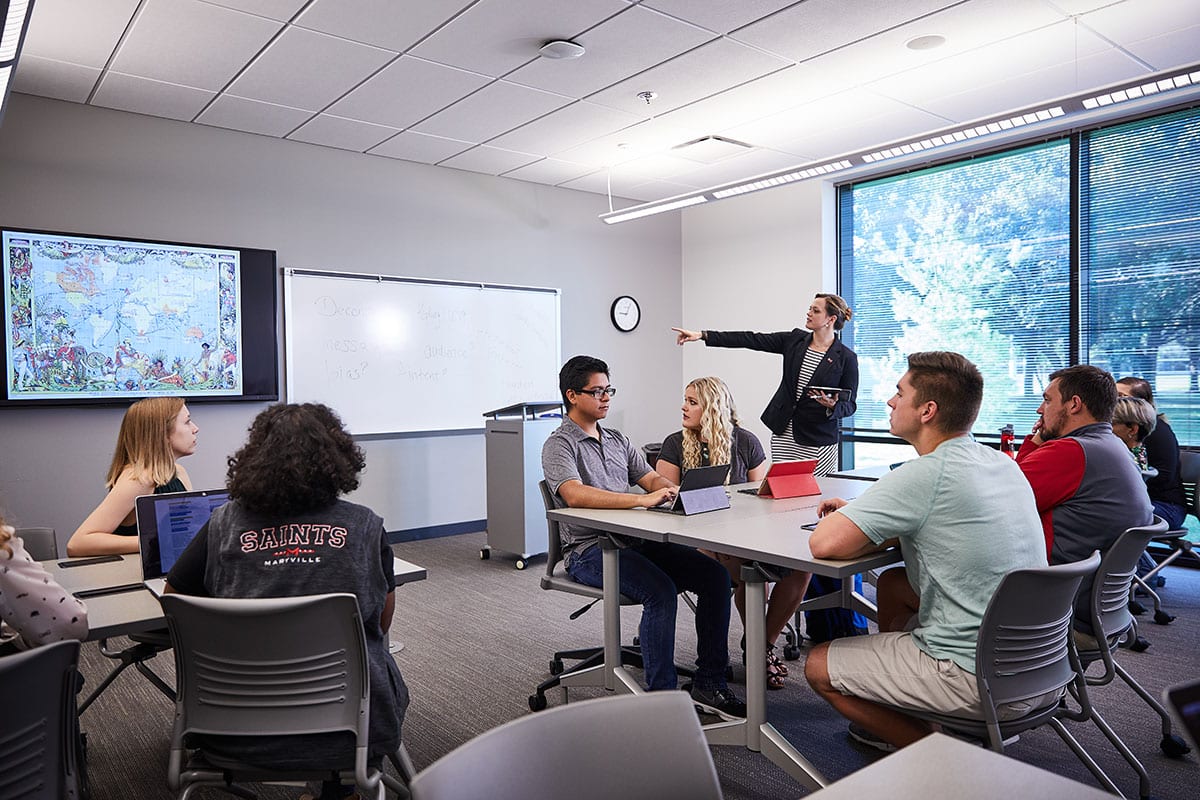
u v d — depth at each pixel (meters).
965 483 1.68
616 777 0.94
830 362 4.27
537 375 6.13
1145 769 2.14
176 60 3.71
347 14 3.27
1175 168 4.39
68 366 4.20
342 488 1.55
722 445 2.99
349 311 5.21
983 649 1.57
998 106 4.47
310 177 5.06
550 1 3.18
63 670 1.28
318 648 1.44
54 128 4.18
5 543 1.43
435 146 5.15
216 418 4.73
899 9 3.26
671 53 3.69
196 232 4.63
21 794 1.24
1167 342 4.47
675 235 7.08
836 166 4.22
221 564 1.51
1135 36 3.54
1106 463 2.12
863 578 3.13
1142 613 3.62
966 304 5.35
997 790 0.83
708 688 2.51
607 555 2.38
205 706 1.49
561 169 5.75
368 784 1.45
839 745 2.34
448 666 3.05
